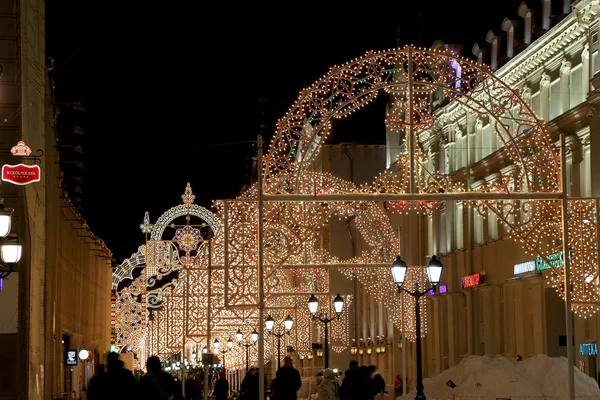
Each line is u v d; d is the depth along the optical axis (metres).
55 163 33.03
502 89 21.34
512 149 21.38
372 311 59.97
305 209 23.02
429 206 25.19
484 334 41.88
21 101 20.64
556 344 35.09
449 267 46.41
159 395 17.59
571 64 33.91
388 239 35.31
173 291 45.50
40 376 23.06
